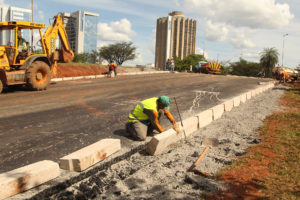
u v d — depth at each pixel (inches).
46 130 233.0
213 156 180.9
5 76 422.3
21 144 196.4
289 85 802.2
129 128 215.6
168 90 530.3
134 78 800.3
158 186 137.3
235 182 141.2
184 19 4547.2
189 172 154.3
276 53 1711.4
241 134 241.1
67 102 366.0
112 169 164.4
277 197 124.9
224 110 333.1
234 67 2807.6
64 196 131.3
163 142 192.7
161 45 4800.7
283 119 298.8
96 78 788.0
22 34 461.7
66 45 598.5
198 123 259.4
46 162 144.8
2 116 276.1
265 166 163.3
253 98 480.1
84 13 4667.8
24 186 125.9
